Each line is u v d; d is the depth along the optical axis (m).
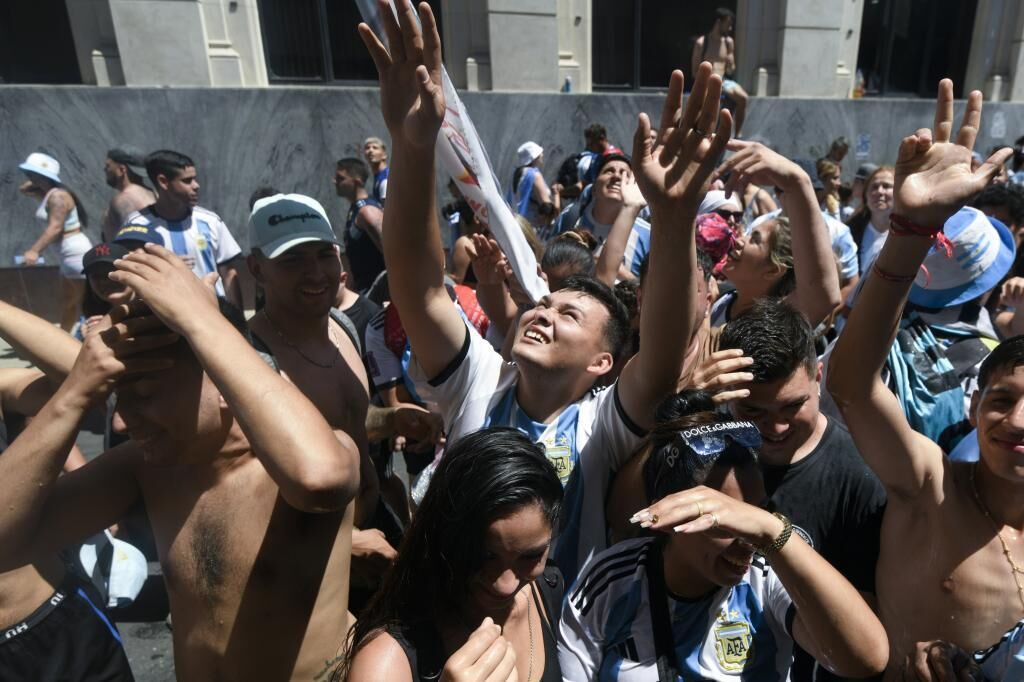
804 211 2.20
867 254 4.59
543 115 8.01
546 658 1.30
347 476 1.12
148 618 2.96
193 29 6.98
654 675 1.32
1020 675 1.14
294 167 7.35
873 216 4.59
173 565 1.28
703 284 2.10
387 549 1.88
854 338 1.33
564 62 8.38
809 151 9.16
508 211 1.89
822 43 9.01
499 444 1.10
